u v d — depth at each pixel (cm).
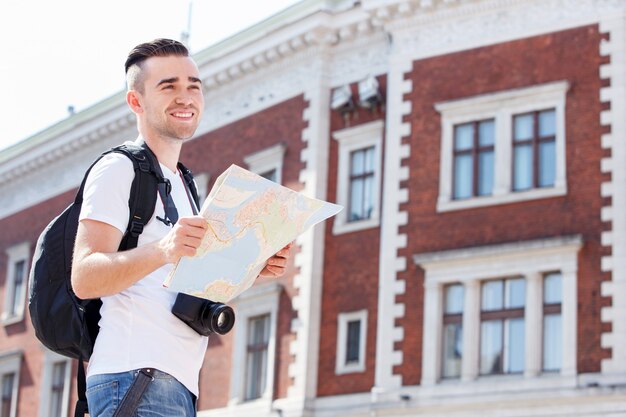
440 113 2966
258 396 3259
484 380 2759
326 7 3316
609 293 2641
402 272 2936
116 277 496
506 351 2755
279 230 520
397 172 3000
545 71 2834
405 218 2961
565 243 2694
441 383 2820
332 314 3111
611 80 2753
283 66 3391
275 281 3228
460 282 2845
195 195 577
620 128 2720
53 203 4262
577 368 2641
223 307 529
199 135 3644
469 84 2936
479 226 2844
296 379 3111
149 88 549
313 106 3269
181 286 502
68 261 534
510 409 2700
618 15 2770
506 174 2842
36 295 536
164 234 532
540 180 2808
